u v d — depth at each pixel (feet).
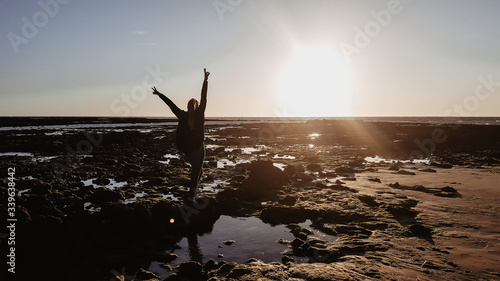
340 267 12.48
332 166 43.73
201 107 19.03
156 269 13.25
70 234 14.96
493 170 38.83
